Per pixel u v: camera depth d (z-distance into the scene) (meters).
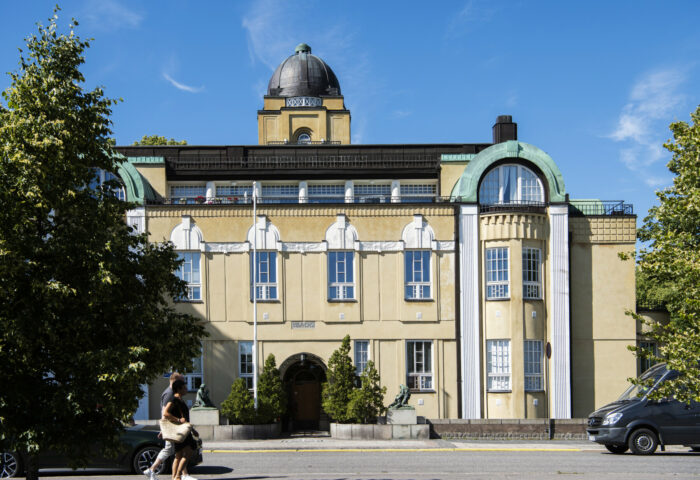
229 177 39.53
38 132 13.80
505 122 40.69
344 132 58.72
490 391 34.81
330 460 23.59
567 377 35.06
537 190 36.25
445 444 28.64
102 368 13.48
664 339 17.23
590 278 36.28
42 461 19.41
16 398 13.48
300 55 61.72
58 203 14.03
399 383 34.91
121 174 35.34
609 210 37.00
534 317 35.03
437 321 35.22
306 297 35.25
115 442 14.52
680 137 18.41
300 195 40.00
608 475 19.45
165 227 35.25
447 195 39.16
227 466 22.28
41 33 14.77
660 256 17.92
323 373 35.53
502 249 35.28
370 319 35.22
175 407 15.22
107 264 13.88
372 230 35.62
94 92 15.02
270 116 58.41
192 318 15.56
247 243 35.25
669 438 24.27
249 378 34.78
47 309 13.59
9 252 13.04
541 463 22.28
